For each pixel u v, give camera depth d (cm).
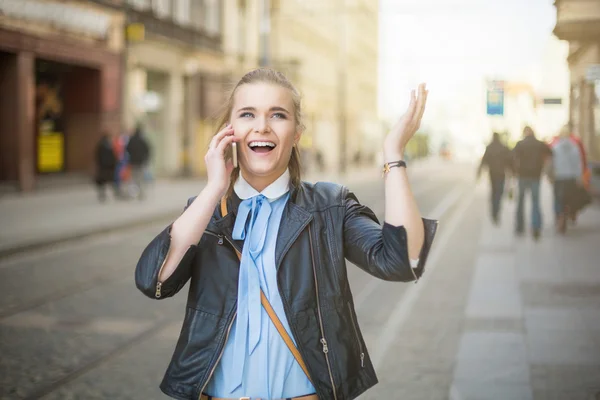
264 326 212
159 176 2902
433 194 2645
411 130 212
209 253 216
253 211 218
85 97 2350
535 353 558
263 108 215
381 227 219
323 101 5562
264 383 210
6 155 2008
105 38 2350
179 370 213
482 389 477
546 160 1239
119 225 1404
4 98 1989
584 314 685
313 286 214
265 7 2961
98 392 486
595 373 505
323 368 211
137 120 2589
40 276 914
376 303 768
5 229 1283
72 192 2202
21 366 542
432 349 579
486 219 1647
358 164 5844
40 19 2036
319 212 221
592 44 795
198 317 214
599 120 921
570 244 1173
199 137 3105
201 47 3086
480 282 863
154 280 204
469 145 9100
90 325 669
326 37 5678
